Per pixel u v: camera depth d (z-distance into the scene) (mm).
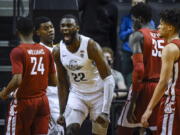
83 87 12844
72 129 12727
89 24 18047
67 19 12445
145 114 10961
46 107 12758
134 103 12883
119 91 15156
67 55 12602
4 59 16750
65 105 13000
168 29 11133
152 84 12984
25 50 12508
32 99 12586
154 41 12945
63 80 12961
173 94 10953
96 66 12648
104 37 18172
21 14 17516
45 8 15422
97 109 12906
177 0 21016
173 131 10961
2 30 17344
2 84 16281
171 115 10969
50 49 13680
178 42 10867
